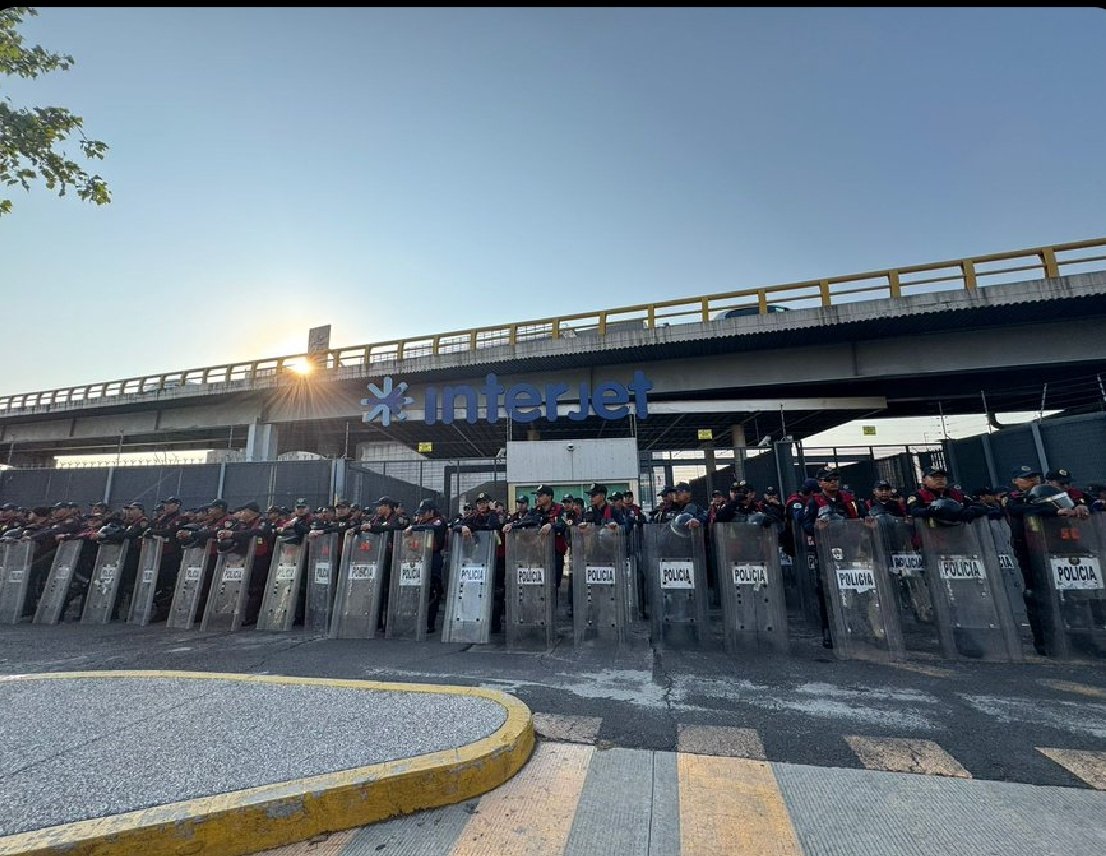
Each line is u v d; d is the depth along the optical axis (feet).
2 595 29.14
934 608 18.84
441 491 71.82
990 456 45.21
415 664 18.24
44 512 33.30
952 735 11.60
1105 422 37.04
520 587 21.12
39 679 14.25
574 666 17.76
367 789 8.52
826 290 55.98
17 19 20.90
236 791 8.32
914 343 57.26
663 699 14.23
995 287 49.70
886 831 8.02
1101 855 7.36
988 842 7.70
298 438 91.56
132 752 9.71
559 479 53.57
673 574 20.79
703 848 7.64
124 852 7.37
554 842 7.84
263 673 17.44
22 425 103.40
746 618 19.47
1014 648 18.03
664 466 67.62
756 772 9.96
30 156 22.59
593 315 63.62
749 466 57.11
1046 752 10.66
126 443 104.32
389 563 24.63
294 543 25.96
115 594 28.71
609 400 63.72
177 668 18.33
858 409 62.08
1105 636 17.81
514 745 10.06
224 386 78.07
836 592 19.06
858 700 14.06
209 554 27.40
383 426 76.28
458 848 7.73
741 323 57.16
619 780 9.70
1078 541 18.42
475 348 67.72
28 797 8.25
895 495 24.18
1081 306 49.73
